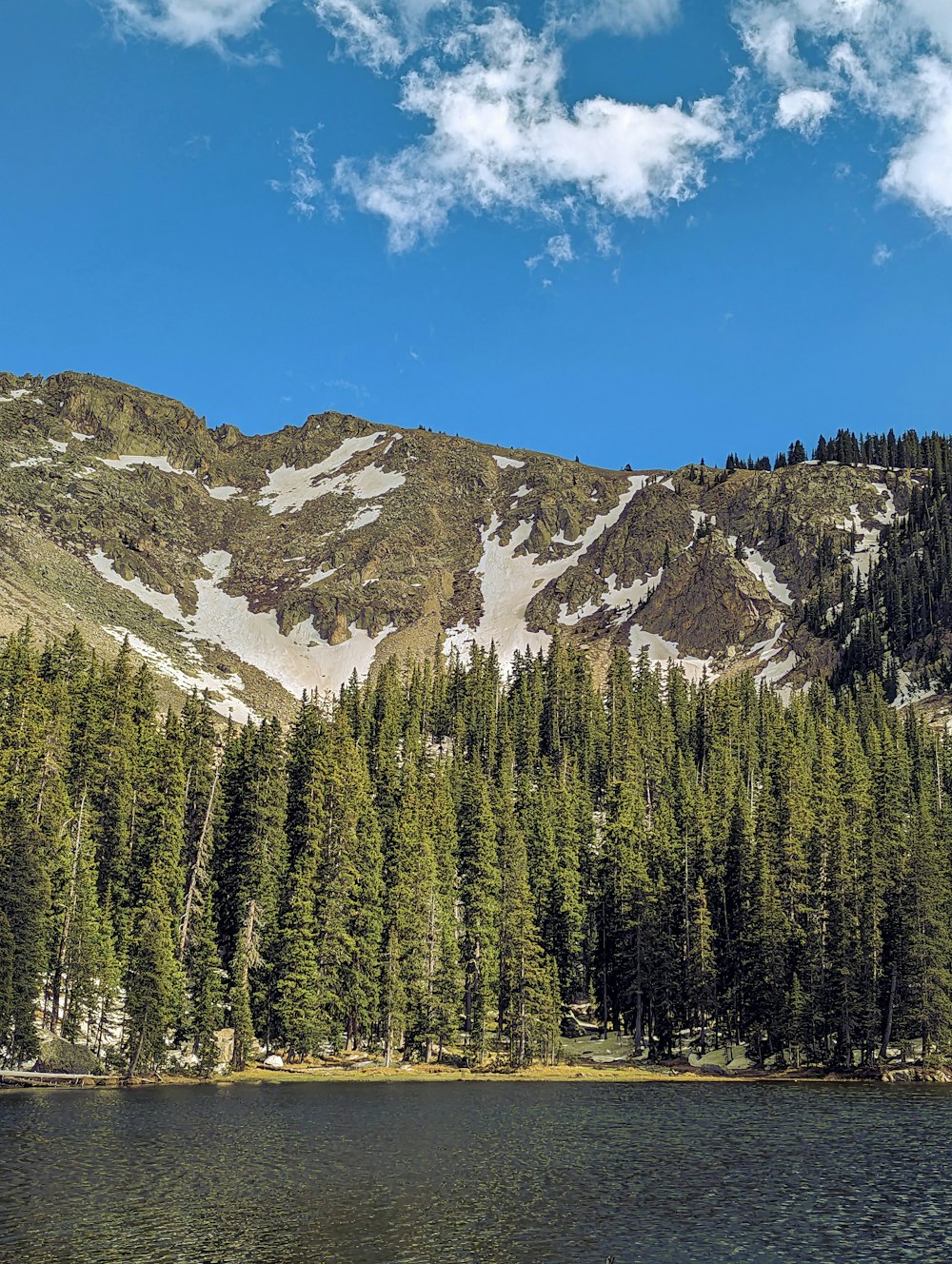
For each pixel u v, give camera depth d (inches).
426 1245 1359.5
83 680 4596.5
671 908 4106.8
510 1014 3718.0
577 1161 1889.8
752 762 6456.7
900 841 4109.3
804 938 3769.7
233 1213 1493.6
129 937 3206.2
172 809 3602.4
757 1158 1926.7
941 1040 3467.0
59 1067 2920.8
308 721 4798.2
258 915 3543.3
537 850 4547.2
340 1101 2642.7
